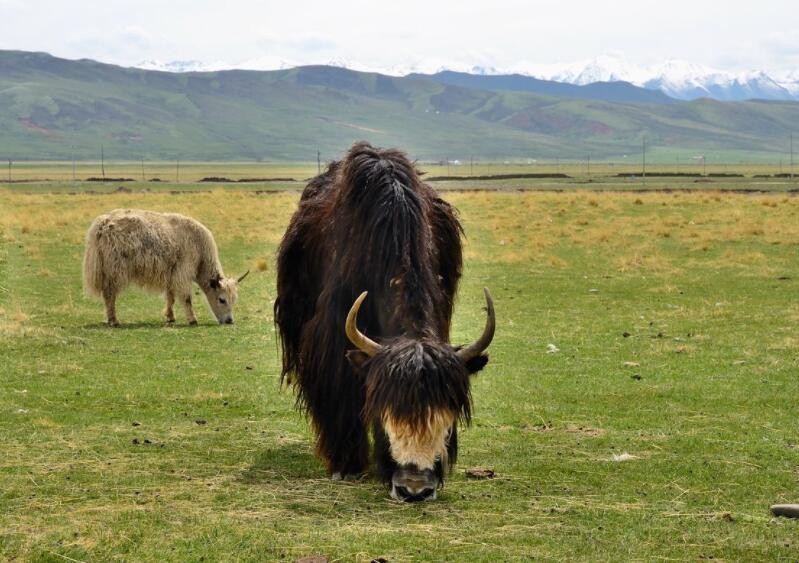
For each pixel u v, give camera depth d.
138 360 17.34
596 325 20.84
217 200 62.75
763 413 13.42
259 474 10.52
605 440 12.02
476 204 56.59
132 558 7.77
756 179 126.50
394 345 8.66
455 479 10.32
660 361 17.06
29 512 8.95
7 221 43.62
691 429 12.55
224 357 17.86
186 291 22.53
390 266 9.52
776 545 8.18
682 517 8.99
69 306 23.92
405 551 7.95
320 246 11.03
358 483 10.21
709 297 24.45
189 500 9.42
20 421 12.72
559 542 8.23
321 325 10.27
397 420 8.33
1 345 18.17
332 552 7.90
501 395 14.59
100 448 11.41
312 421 10.84
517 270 30.12
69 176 172.12
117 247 21.62
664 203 55.12
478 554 7.90
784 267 29.83
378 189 9.98
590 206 54.38
